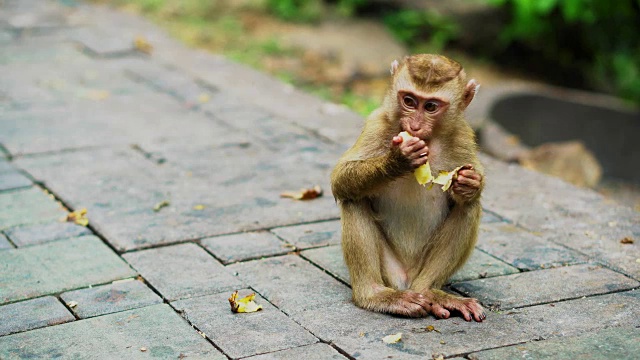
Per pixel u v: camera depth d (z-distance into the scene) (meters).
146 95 4.58
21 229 3.72
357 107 5.41
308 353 3.30
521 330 3.37
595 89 6.65
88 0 6.84
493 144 4.62
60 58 5.08
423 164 3.35
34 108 4.43
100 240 3.68
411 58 3.41
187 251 3.64
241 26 6.87
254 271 3.57
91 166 4.04
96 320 3.40
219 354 3.30
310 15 7.16
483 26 6.73
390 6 7.12
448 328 3.37
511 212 3.84
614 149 5.48
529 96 5.44
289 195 3.89
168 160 4.09
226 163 4.08
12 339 3.35
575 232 3.74
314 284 3.52
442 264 3.45
